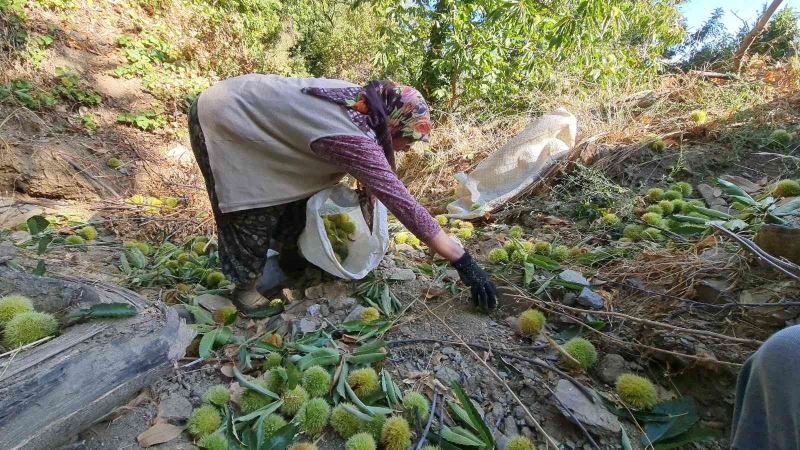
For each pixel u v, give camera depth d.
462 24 6.14
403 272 2.62
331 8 11.10
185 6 7.58
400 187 1.91
